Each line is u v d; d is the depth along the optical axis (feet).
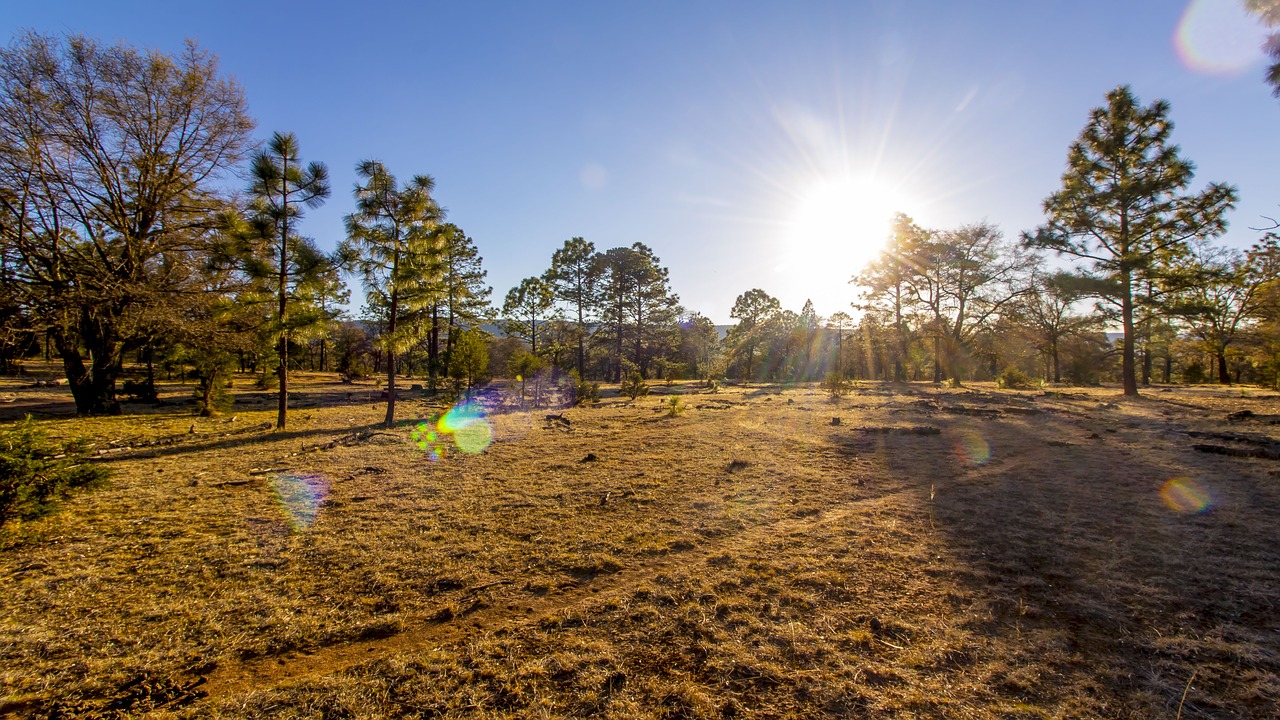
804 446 29.94
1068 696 8.11
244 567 14.03
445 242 44.06
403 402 61.77
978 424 37.99
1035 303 108.88
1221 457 24.97
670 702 8.25
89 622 11.21
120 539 16.17
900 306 103.91
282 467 26.22
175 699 8.68
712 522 17.03
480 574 13.43
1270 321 76.28
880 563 13.34
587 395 60.75
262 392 73.97
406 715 8.11
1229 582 11.86
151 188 50.62
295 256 39.17
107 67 46.24
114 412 49.55
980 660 9.15
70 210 47.26
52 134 44.52
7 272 43.32
